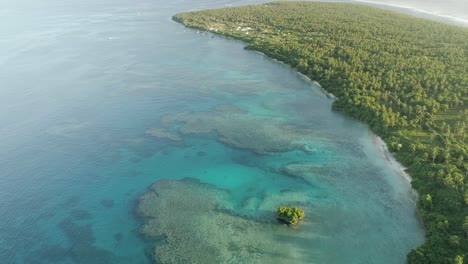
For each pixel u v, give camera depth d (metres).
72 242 92.19
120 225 96.56
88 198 105.88
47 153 124.06
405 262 83.56
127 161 120.19
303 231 92.69
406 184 106.81
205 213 99.19
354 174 112.06
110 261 86.94
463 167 103.19
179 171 115.38
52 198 106.06
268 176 112.62
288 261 85.00
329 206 100.50
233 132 134.25
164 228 95.00
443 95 135.88
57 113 147.62
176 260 86.12
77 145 127.94
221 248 88.75
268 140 129.38
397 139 121.06
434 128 124.00
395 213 97.44
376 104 138.75
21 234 94.88
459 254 79.62
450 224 87.69
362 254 86.06
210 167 117.00
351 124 138.00
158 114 146.75
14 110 150.00
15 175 114.50
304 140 129.25
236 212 99.25
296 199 103.31
